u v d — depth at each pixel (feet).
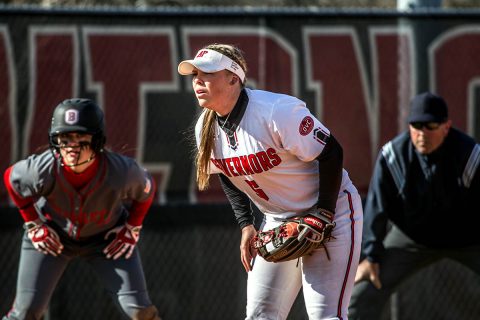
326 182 39.09
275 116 38.04
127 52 62.54
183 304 64.49
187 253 64.23
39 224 48.83
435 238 54.49
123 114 62.44
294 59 64.69
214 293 65.05
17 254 61.52
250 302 42.68
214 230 64.59
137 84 62.64
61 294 63.46
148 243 63.46
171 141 63.21
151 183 49.14
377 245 53.98
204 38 63.52
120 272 49.57
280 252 39.83
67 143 44.65
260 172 39.86
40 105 61.11
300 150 38.45
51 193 47.03
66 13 61.41
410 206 53.57
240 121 38.75
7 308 61.57
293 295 42.98
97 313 64.18
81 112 44.65
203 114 40.65
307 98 64.90
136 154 62.59
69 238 49.55
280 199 41.39
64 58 61.52
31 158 47.39
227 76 38.27
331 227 39.70
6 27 60.59
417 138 51.65
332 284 40.91
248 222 44.70
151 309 49.39
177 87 63.26
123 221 51.24
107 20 62.28
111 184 46.96
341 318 40.68
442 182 52.60
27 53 60.90
